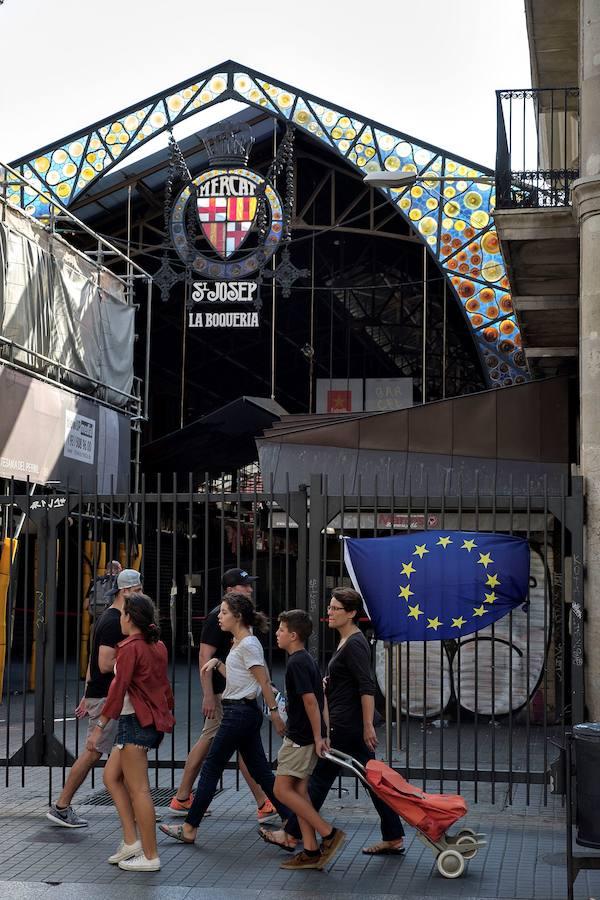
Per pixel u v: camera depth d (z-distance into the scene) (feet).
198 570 82.33
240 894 20.97
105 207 91.40
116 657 23.34
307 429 48.62
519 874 22.62
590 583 30.35
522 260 41.09
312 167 93.30
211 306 84.48
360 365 100.22
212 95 82.89
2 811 27.71
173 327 103.24
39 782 31.37
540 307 45.34
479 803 29.14
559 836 25.67
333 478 47.85
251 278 84.74
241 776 32.71
